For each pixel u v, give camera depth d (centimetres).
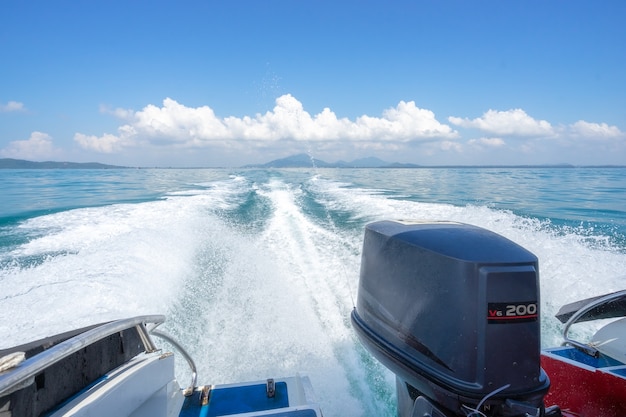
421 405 118
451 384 109
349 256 538
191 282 430
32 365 95
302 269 489
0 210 909
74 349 111
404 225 142
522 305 108
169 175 2966
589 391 168
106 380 135
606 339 196
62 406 116
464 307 110
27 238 572
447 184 1889
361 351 303
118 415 129
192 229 653
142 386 146
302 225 749
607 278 408
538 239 544
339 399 246
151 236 565
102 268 424
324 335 328
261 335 326
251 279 450
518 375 106
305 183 1739
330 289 429
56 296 350
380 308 137
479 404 102
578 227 691
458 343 110
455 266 112
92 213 809
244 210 927
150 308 342
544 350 197
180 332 322
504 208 990
